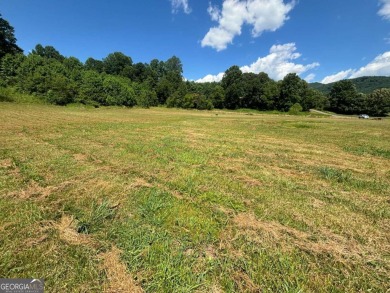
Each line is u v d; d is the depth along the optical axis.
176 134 14.99
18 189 5.18
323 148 11.48
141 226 3.86
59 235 3.52
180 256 3.11
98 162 7.58
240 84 79.19
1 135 11.79
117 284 2.65
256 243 3.53
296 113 65.44
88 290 2.57
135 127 17.83
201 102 71.81
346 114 76.25
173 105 74.62
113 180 5.93
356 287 2.76
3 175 6.03
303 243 3.56
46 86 44.44
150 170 6.92
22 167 6.67
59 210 4.30
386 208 4.90
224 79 89.44
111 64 93.69
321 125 24.56
